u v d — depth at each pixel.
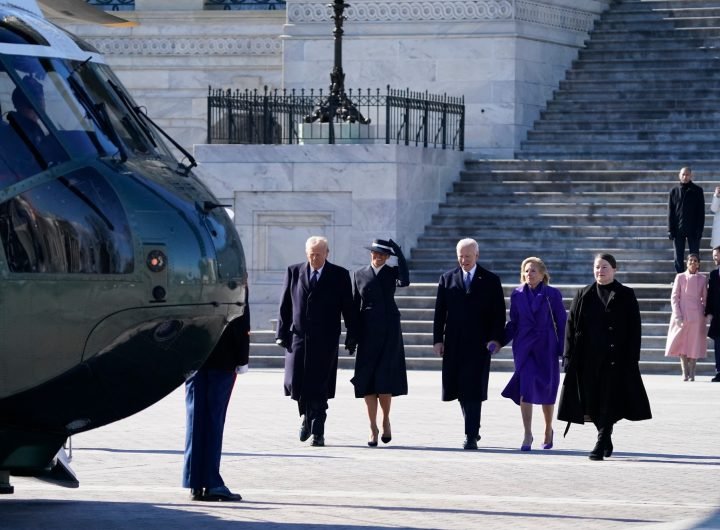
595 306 33.66
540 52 73.38
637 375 33.72
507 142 71.81
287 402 44.69
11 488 25.61
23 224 21.62
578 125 72.25
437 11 72.94
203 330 22.94
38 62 22.58
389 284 36.12
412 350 55.94
